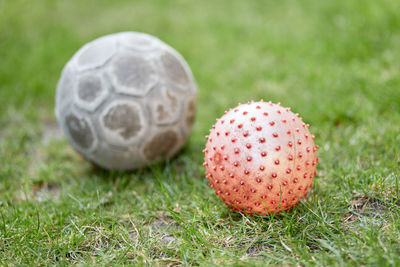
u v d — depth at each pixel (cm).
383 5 189
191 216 124
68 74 135
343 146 137
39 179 140
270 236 120
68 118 134
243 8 245
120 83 131
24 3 267
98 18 250
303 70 166
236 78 171
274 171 117
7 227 125
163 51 136
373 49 167
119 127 132
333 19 197
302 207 123
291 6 231
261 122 118
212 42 205
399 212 120
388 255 113
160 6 264
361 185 125
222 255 117
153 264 117
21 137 154
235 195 119
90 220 126
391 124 139
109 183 137
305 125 121
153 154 136
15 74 180
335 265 113
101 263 117
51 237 122
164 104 133
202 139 149
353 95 152
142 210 128
